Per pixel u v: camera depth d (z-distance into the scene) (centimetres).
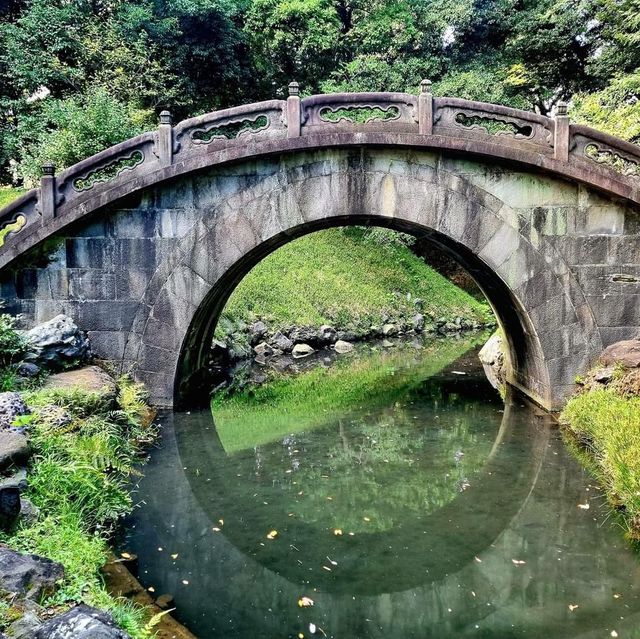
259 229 911
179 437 873
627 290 919
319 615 457
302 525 609
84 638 301
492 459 791
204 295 917
